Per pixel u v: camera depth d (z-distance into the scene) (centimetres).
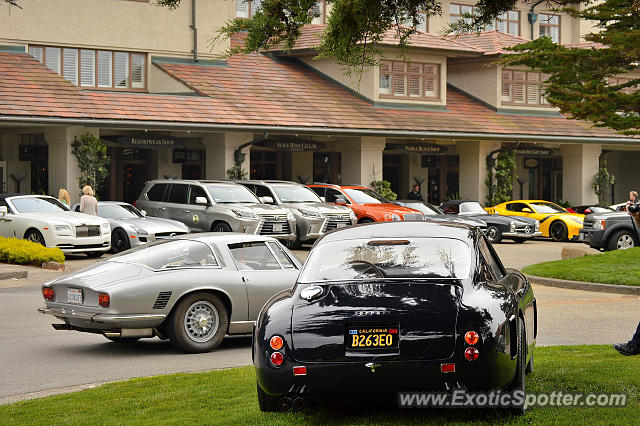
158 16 4312
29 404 985
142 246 1416
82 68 4128
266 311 825
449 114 4725
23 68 3719
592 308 1819
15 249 2547
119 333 1313
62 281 1328
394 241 906
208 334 1356
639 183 5934
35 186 3931
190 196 3241
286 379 786
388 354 773
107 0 4172
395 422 809
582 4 5362
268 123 3916
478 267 858
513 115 5003
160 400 971
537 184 5584
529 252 3372
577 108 2733
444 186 5256
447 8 5303
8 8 3866
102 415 909
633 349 1140
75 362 1279
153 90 4300
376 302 794
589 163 5100
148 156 4300
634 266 2298
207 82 4200
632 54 2661
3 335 1527
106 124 3509
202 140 4062
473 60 5075
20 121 3312
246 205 3167
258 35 1090
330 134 4112
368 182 4344
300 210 3275
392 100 4584
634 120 2683
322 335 783
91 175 3569
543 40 2856
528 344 945
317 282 848
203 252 1369
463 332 767
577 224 3950
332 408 876
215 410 906
